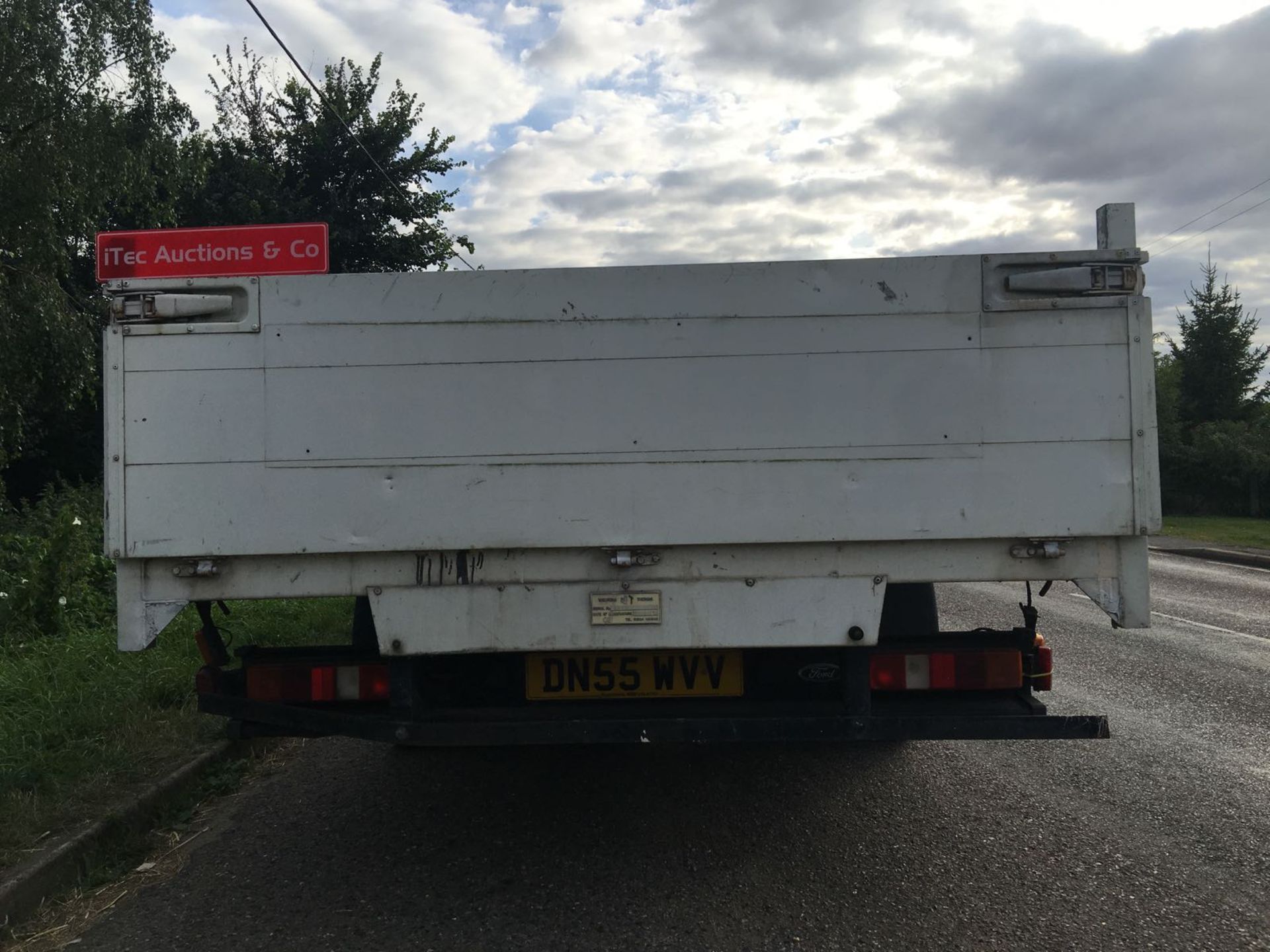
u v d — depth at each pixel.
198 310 3.04
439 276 3.06
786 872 3.47
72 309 11.32
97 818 3.68
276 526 3.06
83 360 10.82
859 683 3.20
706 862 3.56
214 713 3.31
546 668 3.31
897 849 3.68
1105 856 3.62
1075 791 4.37
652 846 3.72
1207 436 27.95
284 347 3.06
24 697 5.07
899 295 3.05
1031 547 3.08
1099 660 7.33
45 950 2.95
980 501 3.05
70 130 10.37
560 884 3.37
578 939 2.97
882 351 3.06
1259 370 31.27
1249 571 14.95
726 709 3.26
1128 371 3.04
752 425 3.07
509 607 3.12
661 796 4.31
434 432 3.06
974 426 3.05
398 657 3.21
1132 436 3.04
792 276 3.06
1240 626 9.08
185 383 3.05
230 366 3.05
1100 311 3.04
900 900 3.24
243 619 7.35
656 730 3.13
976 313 3.05
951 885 3.35
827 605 3.12
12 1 9.91
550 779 4.56
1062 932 3.01
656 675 3.31
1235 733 5.35
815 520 3.06
